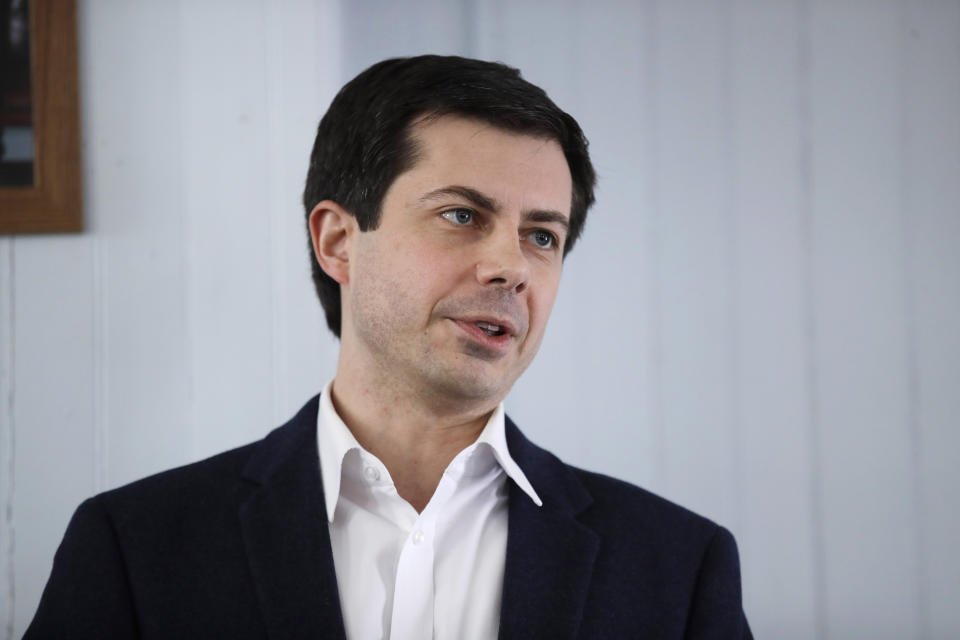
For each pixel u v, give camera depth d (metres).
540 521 2.21
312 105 3.74
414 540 2.11
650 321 3.83
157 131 3.64
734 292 3.83
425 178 2.10
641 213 3.86
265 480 2.18
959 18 3.87
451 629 2.08
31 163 3.52
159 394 3.59
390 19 3.84
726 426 3.80
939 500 3.77
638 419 3.80
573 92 3.89
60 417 3.54
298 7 3.76
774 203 3.86
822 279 3.83
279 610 1.97
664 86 3.90
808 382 3.81
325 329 3.69
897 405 3.79
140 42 3.64
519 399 3.78
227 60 3.70
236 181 3.67
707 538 2.32
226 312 3.64
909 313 3.81
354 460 2.18
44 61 3.53
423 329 2.07
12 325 3.52
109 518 2.13
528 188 2.12
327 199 2.35
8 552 3.48
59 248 3.56
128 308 3.58
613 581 2.17
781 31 3.90
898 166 3.85
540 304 2.18
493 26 3.89
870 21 3.89
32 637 1.98
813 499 3.78
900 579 3.75
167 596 2.01
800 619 3.74
